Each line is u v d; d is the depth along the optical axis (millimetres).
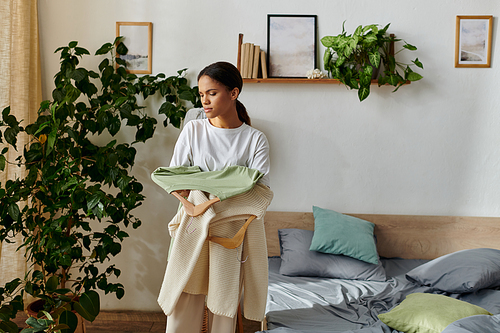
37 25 2656
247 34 2725
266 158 1535
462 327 1298
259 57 2703
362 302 1964
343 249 2371
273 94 2746
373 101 2732
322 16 2717
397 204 2771
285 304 1929
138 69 2736
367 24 2705
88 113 2521
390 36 2652
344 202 2781
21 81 2504
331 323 1729
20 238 2479
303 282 2271
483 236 2658
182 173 1489
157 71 2742
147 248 2812
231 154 1520
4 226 2254
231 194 1369
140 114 2758
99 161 2342
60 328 1842
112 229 2338
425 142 2742
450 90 2721
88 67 2740
